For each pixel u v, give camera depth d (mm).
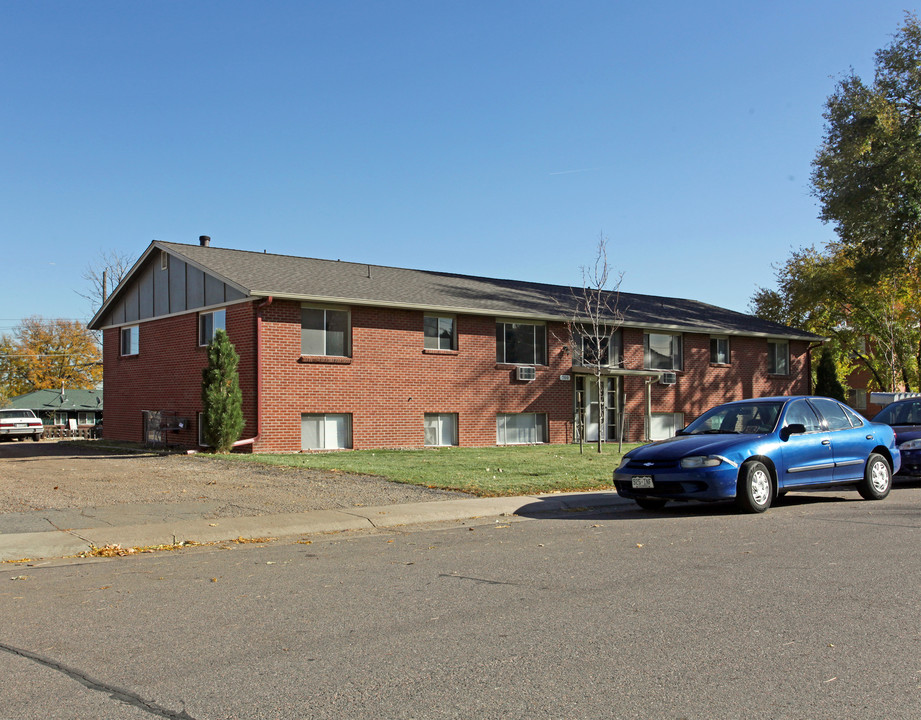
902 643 5020
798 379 34250
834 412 12516
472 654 4883
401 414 23875
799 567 7289
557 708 4031
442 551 8438
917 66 35438
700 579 6844
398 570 7461
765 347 33156
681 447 11125
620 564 7531
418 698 4184
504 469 16203
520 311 26141
